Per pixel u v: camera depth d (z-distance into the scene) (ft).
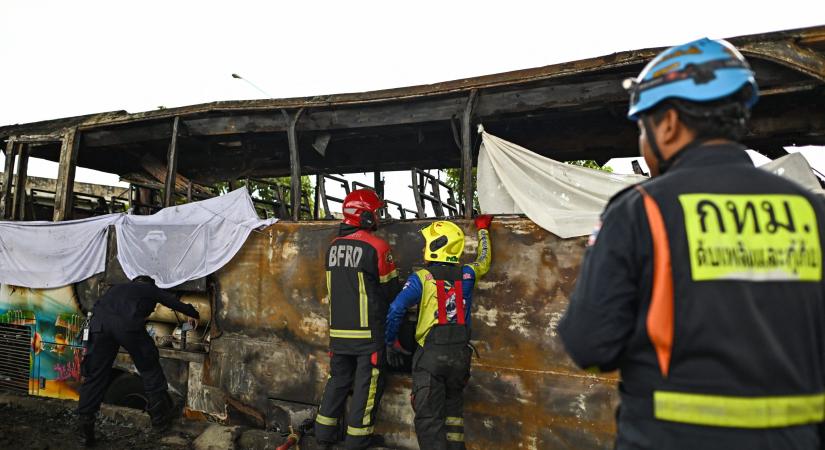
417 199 17.31
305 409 14.52
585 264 4.11
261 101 15.85
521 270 12.35
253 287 15.30
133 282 15.42
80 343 17.78
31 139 19.70
